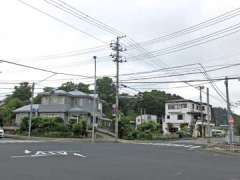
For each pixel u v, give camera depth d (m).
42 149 25.33
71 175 13.71
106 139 52.03
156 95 117.62
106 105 95.50
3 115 75.19
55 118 58.34
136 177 13.87
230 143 39.88
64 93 68.56
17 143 31.98
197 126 97.31
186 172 16.05
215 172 16.58
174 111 99.75
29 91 100.62
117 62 50.00
